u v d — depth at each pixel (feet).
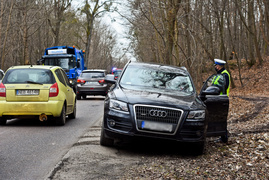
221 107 25.45
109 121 22.34
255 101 61.31
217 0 90.53
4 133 28.84
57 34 150.00
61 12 145.59
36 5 125.39
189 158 21.71
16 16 138.62
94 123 36.58
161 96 22.81
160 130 21.34
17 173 17.13
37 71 33.53
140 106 21.59
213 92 23.85
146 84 25.31
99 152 21.88
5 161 19.44
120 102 22.08
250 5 126.41
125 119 21.58
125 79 25.98
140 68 27.37
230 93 98.12
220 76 27.12
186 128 21.47
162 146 25.02
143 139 21.52
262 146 24.16
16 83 32.58
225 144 26.13
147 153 22.59
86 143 24.62
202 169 18.70
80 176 16.70
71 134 28.96
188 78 27.14
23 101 32.40
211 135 25.04
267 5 97.60
